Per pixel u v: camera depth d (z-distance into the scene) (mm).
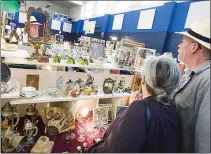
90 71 2113
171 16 2615
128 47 2168
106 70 2264
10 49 1701
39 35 1670
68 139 1734
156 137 770
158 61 846
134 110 787
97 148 996
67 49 2043
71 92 1849
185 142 903
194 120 907
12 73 1632
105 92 2111
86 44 2203
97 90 2088
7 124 1493
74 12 6262
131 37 3244
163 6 2742
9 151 1407
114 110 2225
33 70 1732
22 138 1447
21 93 1561
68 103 2010
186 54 987
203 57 931
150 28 2904
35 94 1629
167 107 838
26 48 1968
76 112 2012
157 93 836
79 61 1913
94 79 2164
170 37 2643
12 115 1548
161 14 2756
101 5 4750
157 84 830
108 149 778
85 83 2035
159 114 793
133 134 736
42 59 1641
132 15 3303
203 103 845
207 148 811
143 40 3012
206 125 814
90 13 5281
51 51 1909
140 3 3377
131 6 3570
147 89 872
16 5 1839
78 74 1984
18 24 2949
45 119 1830
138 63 2252
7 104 1488
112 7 4219
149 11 2949
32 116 1713
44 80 1803
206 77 887
